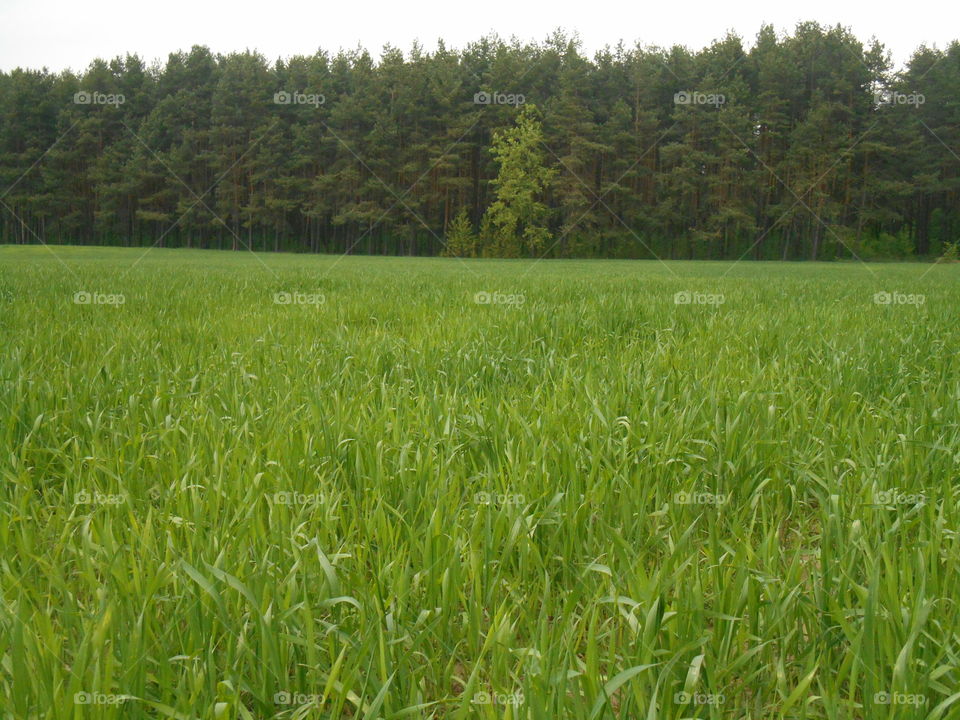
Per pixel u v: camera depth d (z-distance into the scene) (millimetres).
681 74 67188
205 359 6230
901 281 21969
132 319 8789
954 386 5148
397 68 66000
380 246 70250
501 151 61438
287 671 2178
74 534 3029
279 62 75875
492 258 60656
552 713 1834
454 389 5160
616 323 8594
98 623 2105
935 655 2188
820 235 62969
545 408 4199
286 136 70812
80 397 4656
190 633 2182
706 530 3213
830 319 8945
